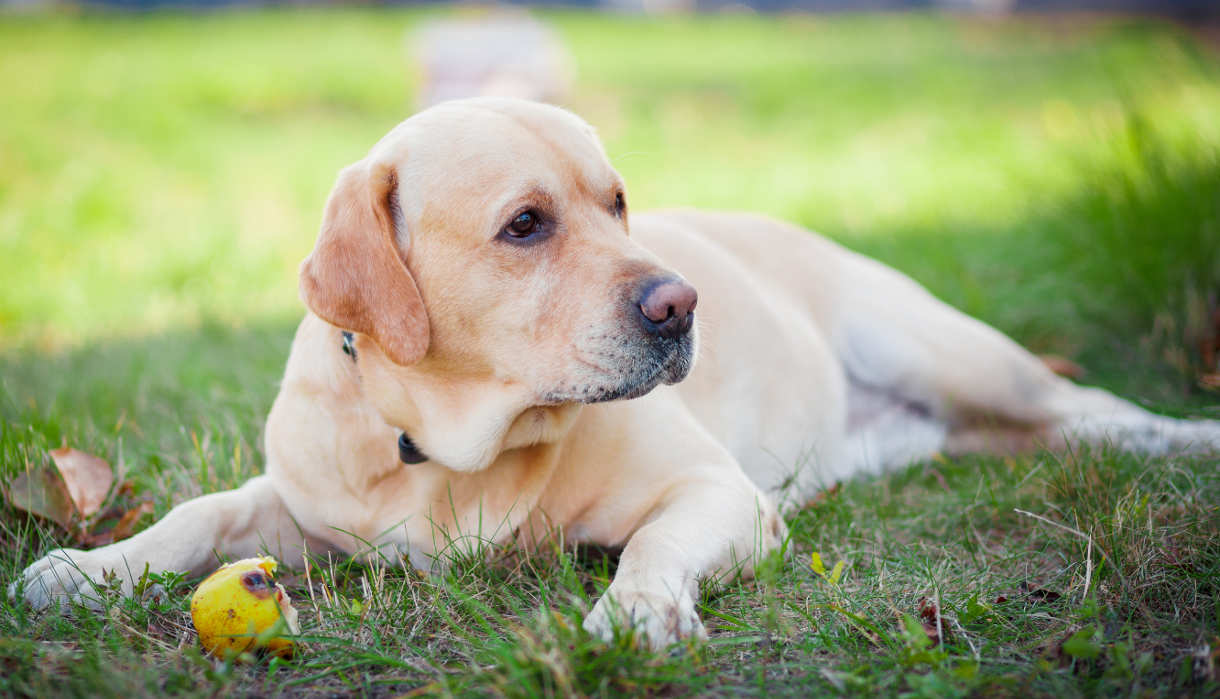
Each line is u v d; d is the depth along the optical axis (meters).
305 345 2.79
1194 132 4.77
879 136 9.83
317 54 15.51
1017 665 2.09
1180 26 18.19
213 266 6.13
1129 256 4.39
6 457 2.94
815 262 4.02
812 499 3.31
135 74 13.40
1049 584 2.48
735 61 15.46
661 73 13.96
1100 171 4.76
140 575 2.51
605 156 2.73
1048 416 3.68
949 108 10.87
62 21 21.33
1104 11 21.69
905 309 3.92
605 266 2.43
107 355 4.65
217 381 4.14
